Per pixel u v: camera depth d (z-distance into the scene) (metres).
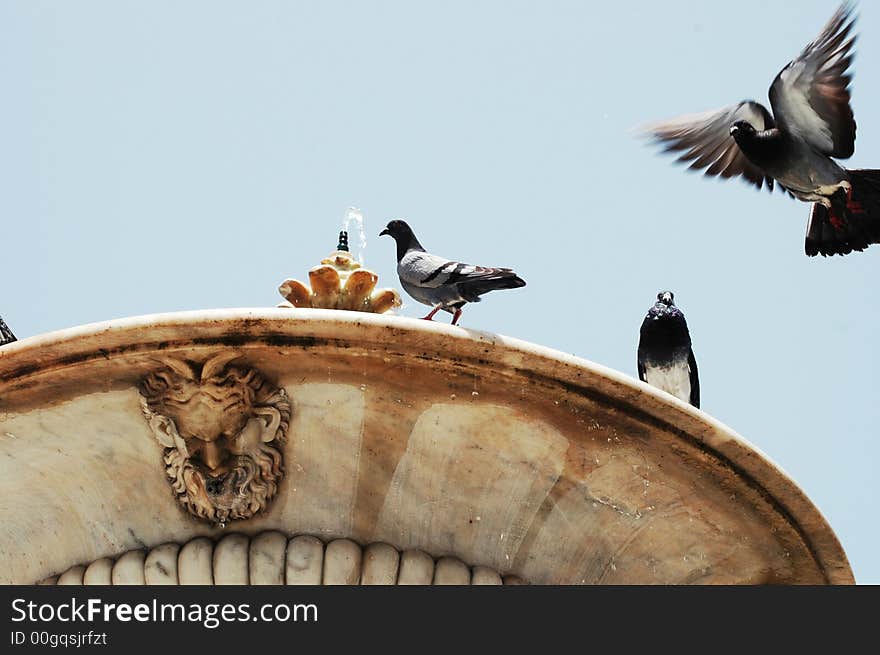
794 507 11.38
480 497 11.32
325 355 10.73
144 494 11.30
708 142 14.43
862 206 13.55
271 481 11.13
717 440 10.98
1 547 11.68
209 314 10.45
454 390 10.90
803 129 13.54
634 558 11.77
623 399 10.84
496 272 12.90
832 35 13.34
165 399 10.94
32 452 11.30
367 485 11.24
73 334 10.58
